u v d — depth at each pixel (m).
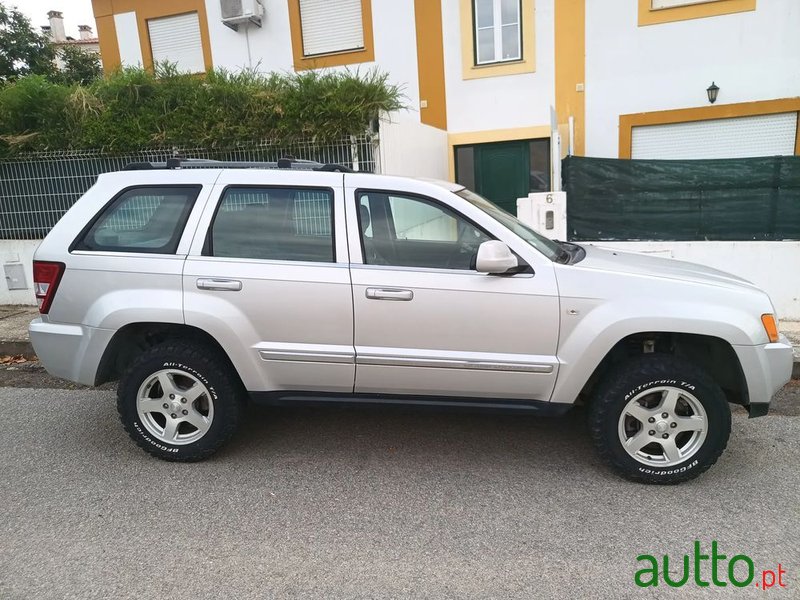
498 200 10.73
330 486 3.56
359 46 10.78
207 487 3.57
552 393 3.50
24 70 18.30
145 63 11.73
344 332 3.54
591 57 9.89
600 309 3.36
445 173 10.51
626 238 7.18
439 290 3.44
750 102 9.42
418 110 10.65
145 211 3.79
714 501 3.31
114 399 5.14
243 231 3.67
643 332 3.46
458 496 3.42
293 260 3.59
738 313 3.34
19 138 7.50
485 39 10.27
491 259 3.27
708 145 9.83
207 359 3.68
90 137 7.41
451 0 10.20
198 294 3.59
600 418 3.46
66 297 3.74
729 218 6.87
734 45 9.34
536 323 3.41
